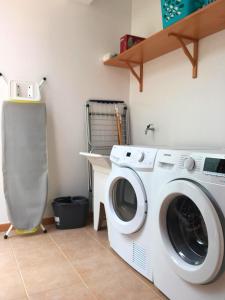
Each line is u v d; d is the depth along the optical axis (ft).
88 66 9.11
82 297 4.80
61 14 8.54
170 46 7.38
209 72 6.53
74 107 8.93
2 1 7.68
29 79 8.14
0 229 7.88
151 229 5.16
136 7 9.49
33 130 7.85
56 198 8.68
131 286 5.16
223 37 6.18
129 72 9.84
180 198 4.50
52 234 7.82
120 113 9.79
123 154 6.04
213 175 3.72
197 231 4.35
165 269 4.71
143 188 5.33
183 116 7.37
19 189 7.65
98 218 8.06
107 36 9.39
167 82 7.98
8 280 5.31
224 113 6.15
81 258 6.31
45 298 4.75
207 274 3.66
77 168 9.07
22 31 7.98
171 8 6.14
